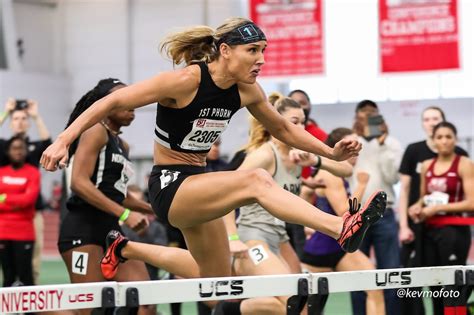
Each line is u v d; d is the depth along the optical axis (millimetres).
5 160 9359
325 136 8312
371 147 8258
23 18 26141
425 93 23469
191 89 4512
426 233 7797
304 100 8305
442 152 7699
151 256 5574
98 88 6008
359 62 24125
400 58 13445
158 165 4844
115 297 3820
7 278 9375
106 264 5656
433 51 13312
